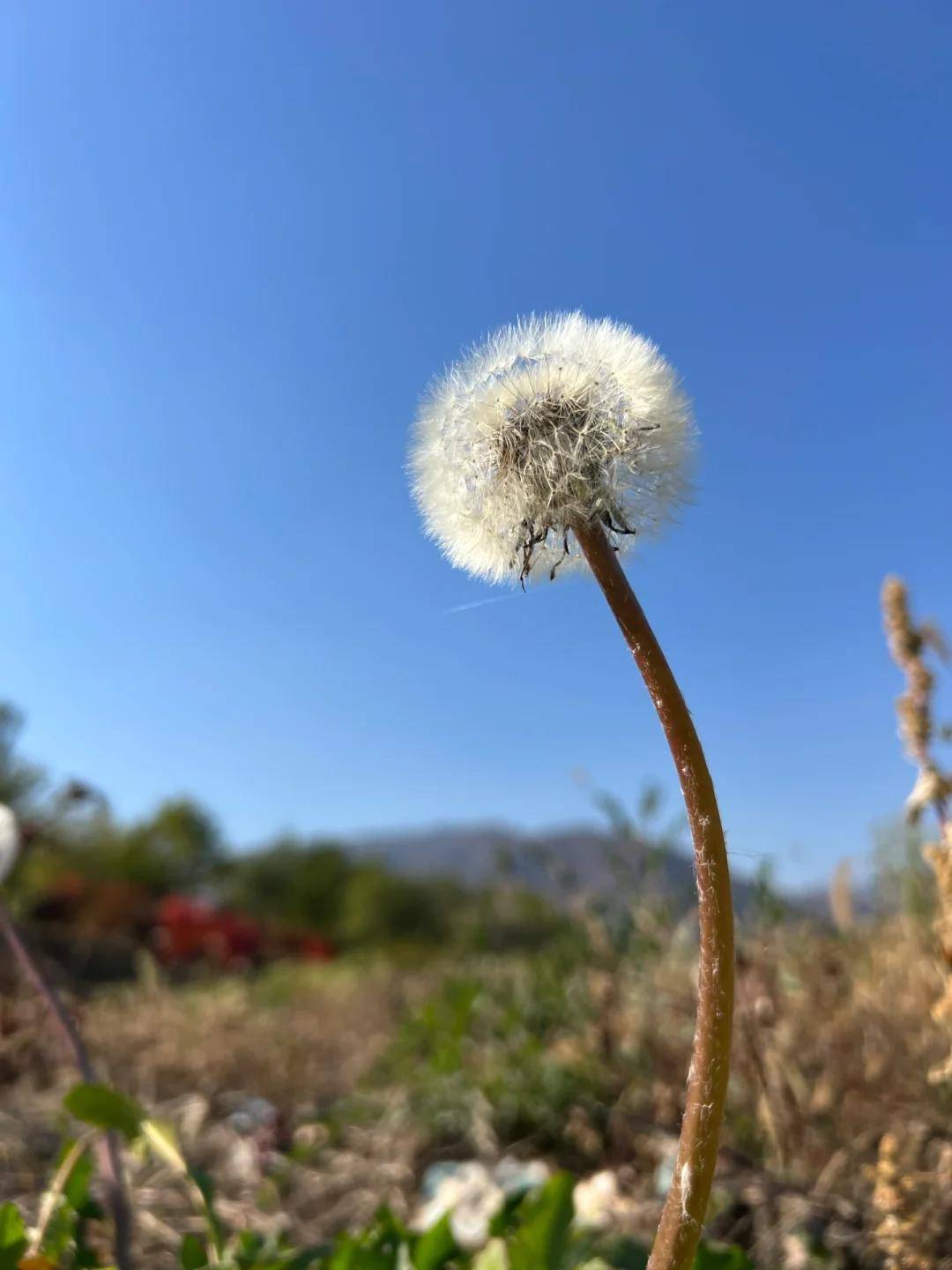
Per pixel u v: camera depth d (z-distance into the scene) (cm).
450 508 13
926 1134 22
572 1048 34
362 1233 20
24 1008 27
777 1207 24
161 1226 26
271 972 95
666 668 12
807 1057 27
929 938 29
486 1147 33
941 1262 19
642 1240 25
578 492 13
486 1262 20
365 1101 39
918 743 20
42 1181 28
